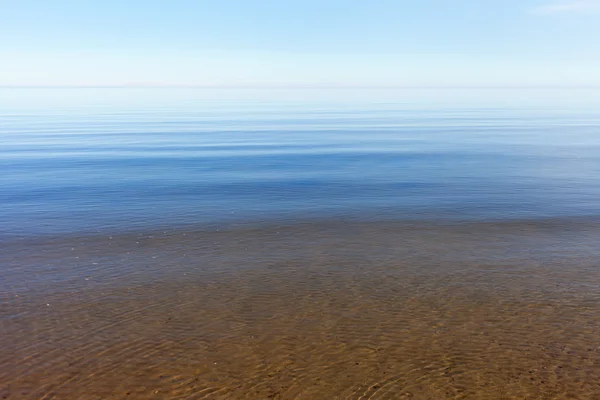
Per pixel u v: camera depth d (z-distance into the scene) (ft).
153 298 49.47
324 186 107.65
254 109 635.25
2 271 56.65
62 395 33.94
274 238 68.90
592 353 38.50
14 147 197.98
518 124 341.21
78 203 90.84
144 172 130.21
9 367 37.19
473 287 51.67
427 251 63.16
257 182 113.29
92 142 219.00
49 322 44.34
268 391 34.24
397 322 44.06
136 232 71.67
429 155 167.32
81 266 58.18
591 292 50.11
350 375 36.04
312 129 299.38
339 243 66.64
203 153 175.42
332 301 48.60
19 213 82.94
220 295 50.14
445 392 33.94
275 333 42.24
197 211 83.97
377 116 460.96
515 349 39.27
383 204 88.89
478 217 79.15
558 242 66.23
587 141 216.95
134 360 38.17
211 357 38.55
